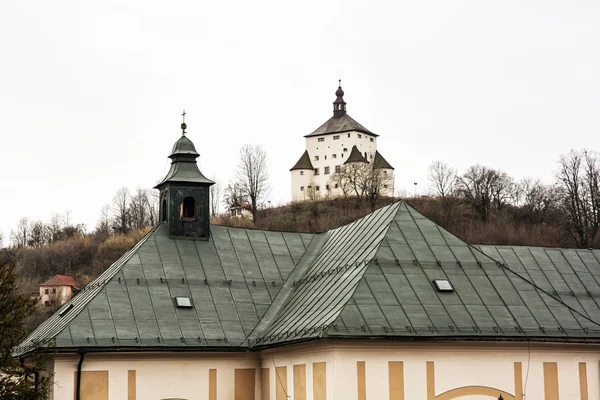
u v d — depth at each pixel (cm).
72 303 5891
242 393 5338
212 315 5419
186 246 5912
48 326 5888
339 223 18875
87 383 5044
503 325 4722
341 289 4922
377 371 4578
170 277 5616
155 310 5341
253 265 5912
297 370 4934
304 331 4684
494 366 4769
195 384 5253
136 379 5144
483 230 17300
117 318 5212
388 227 5191
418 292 4791
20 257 19288
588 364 4959
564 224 15638
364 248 5262
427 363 4659
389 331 4509
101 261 18738
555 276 6338
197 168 6159
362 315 4569
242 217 19850
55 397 4975
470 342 4725
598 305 6141
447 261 5041
